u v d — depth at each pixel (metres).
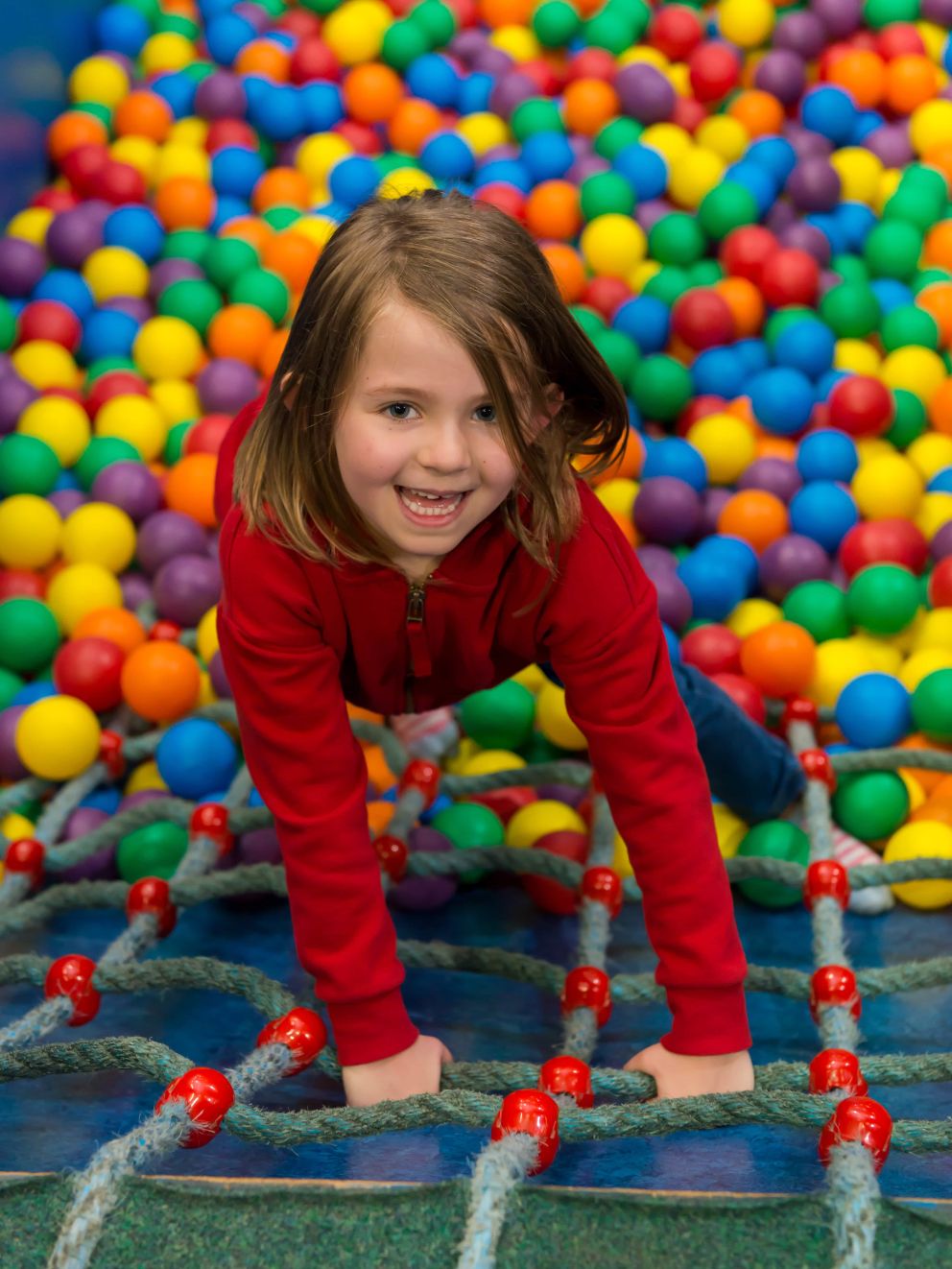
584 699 1.32
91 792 2.13
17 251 3.06
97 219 3.20
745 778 1.89
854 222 3.21
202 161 3.46
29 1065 1.32
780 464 2.61
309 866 1.32
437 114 3.63
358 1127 1.24
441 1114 1.23
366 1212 1.05
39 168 3.44
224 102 3.56
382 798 2.08
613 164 3.33
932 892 1.84
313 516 1.22
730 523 2.52
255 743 1.32
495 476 1.14
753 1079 1.33
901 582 2.29
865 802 2.00
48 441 2.64
